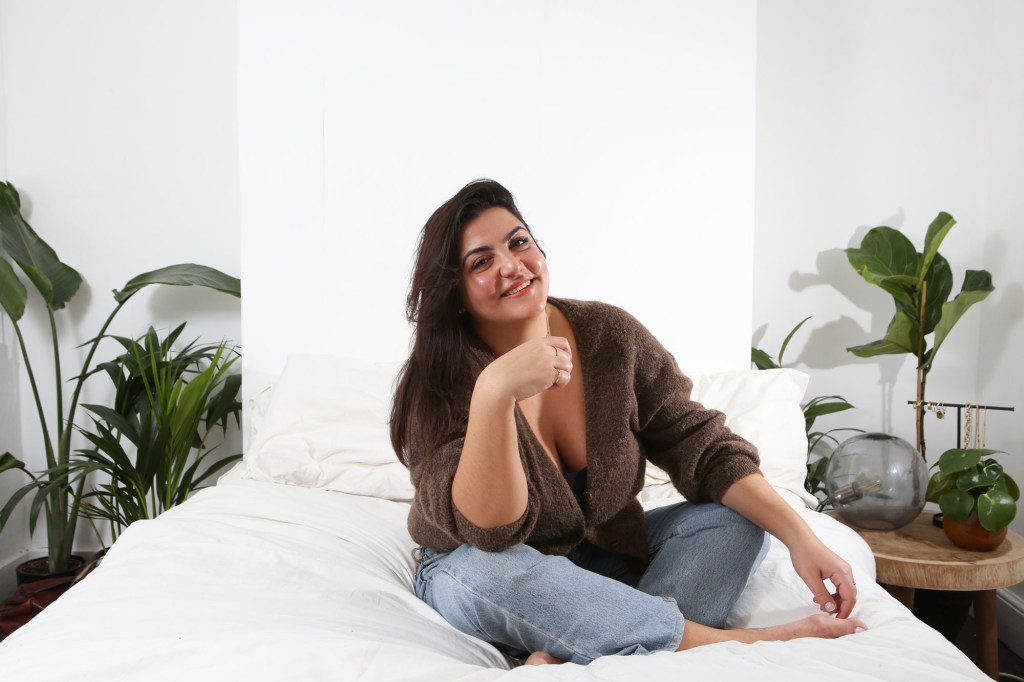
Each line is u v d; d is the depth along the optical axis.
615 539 1.16
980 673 0.83
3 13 2.54
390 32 2.31
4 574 2.49
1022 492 2.22
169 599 1.02
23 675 0.83
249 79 2.30
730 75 2.32
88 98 2.57
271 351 2.33
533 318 1.13
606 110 2.33
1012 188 2.30
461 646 1.01
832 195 2.52
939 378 2.50
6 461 2.22
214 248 2.60
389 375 2.05
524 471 1.04
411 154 2.32
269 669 0.79
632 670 0.78
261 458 1.82
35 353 2.59
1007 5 2.35
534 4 2.32
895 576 1.70
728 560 1.08
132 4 2.56
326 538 1.36
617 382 1.16
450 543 1.08
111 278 2.59
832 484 1.95
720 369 2.34
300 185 2.31
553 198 2.34
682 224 2.33
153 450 2.16
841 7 2.50
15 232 2.44
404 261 2.32
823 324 2.54
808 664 0.79
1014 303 2.28
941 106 2.47
